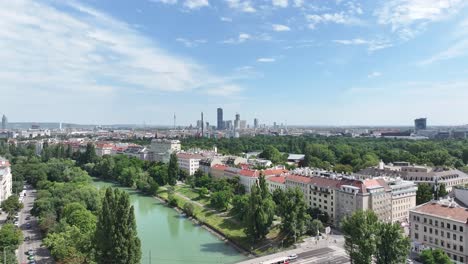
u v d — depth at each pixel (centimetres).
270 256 17000
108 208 13912
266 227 19912
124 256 13525
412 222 18812
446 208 17962
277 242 19700
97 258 13812
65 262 15650
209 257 18525
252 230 19875
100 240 13788
